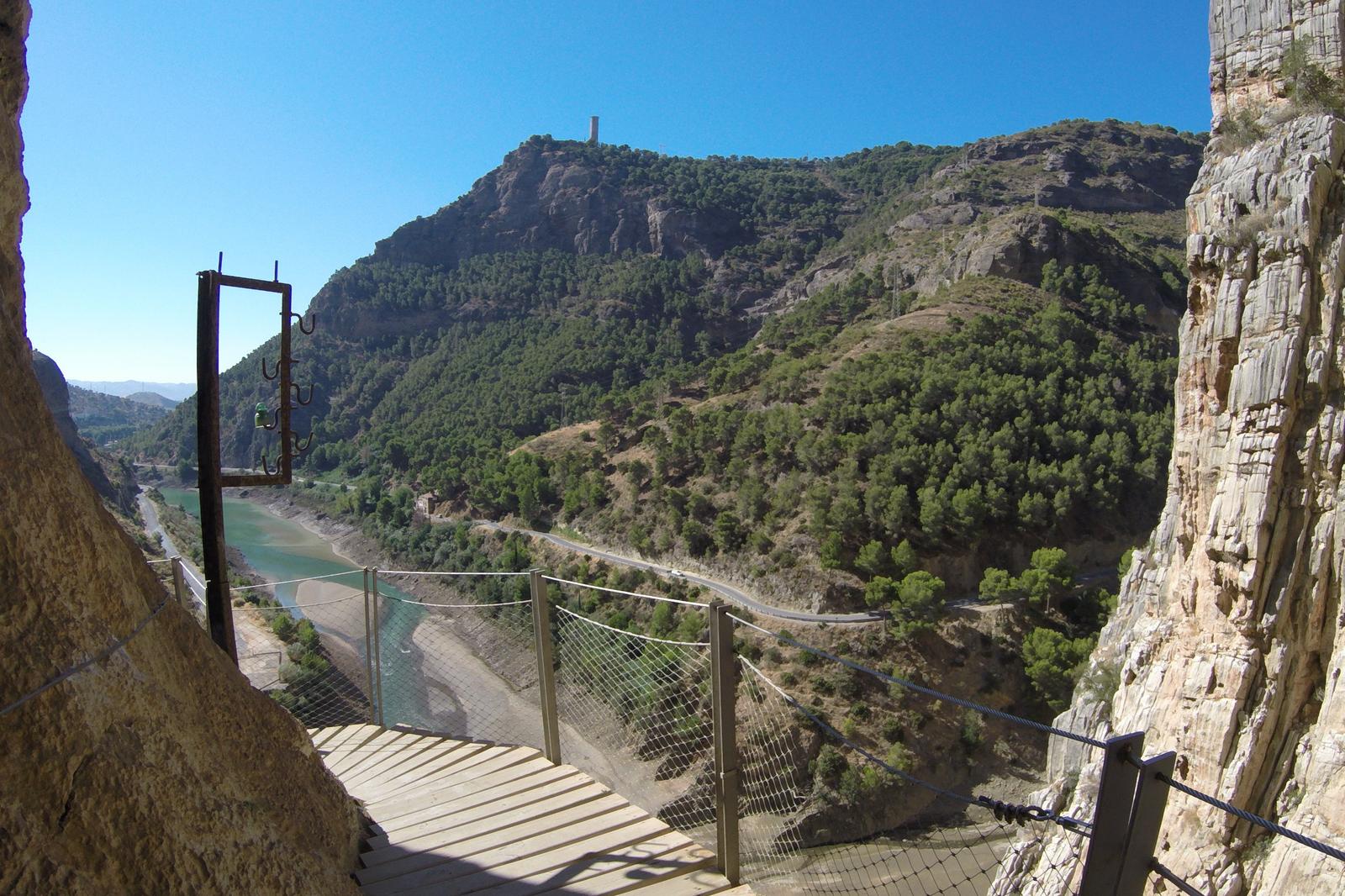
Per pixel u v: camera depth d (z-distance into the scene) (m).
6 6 3.85
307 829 4.46
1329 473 7.25
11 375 3.26
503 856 5.00
